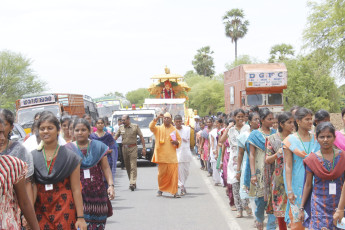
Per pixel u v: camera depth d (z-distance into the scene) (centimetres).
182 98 3275
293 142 666
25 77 6731
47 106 2516
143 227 934
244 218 1003
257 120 867
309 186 603
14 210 444
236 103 3062
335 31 2930
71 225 563
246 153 841
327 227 579
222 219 995
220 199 1244
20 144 531
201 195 1321
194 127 2692
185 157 1324
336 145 650
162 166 1292
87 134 695
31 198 541
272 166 779
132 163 1445
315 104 5169
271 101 2800
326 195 582
